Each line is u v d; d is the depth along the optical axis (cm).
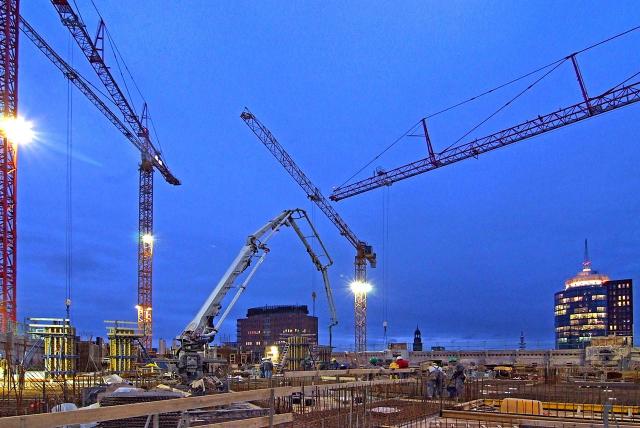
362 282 10769
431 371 2742
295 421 1655
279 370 4494
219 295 3456
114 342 4709
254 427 1052
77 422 734
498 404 2286
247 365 5069
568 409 2116
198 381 2753
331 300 5931
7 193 5175
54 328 3900
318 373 2177
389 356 8700
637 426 1612
